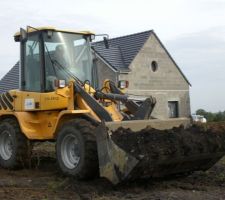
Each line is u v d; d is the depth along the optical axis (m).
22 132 9.70
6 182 8.49
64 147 8.59
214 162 8.73
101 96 9.14
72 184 7.96
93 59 10.25
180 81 34.38
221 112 32.75
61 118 8.79
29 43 10.01
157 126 8.45
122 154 7.18
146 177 7.73
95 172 8.14
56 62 9.66
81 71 9.95
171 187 7.87
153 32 32.31
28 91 9.98
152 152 7.29
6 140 10.27
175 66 34.03
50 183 8.29
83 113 8.54
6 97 10.55
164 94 32.91
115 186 7.66
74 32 10.03
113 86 9.80
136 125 8.18
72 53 9.91
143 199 6.91
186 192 7.42
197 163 8.39
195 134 8.24
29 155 9.98
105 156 7.39
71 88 8.78
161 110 32.53
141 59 31.22
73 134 8.25
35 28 9.66
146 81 31.44
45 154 12.29
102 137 7.45
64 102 9.02
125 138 7.38
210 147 8.23
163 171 7.89
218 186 7.96
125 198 7.05
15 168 9.95
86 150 7.97
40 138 9.58
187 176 8.82
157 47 32.69
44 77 9.59
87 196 7.20
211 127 8.57
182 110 34.31
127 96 9.23
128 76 29.98
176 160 7.79
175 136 7.79
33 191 7.68
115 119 8.88
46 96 9.36
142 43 31.55
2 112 10.42
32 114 9.88
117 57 30.64
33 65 9.91
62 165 8.53
